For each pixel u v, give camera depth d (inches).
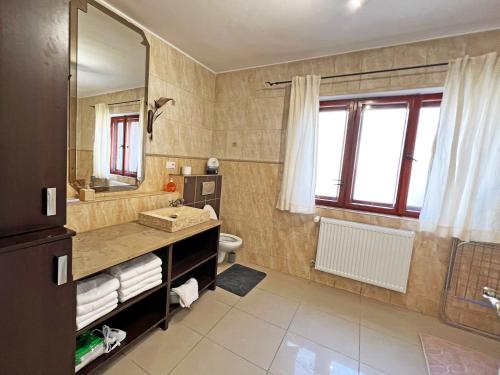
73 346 40.9
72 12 60.0
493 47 68.6
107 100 70.6
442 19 65.7
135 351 58.0
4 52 29.0
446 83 71.1
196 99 105.3
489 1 57.4
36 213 34.5
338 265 90.7
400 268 80.7
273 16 69.0
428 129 82.2
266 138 105.6
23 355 34.4
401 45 79.7
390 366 59.0
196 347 60.6
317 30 75.1
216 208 115.7
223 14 69.5
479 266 73.5
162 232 66.7
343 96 91.0
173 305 71.8
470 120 68.0
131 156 80.0
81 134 65.7
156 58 84.2
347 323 74.5
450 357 62.6
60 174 36.6
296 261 102.7
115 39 70.4
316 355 60.9
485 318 73.9
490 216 67.9
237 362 57.0
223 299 82.6
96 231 64.3
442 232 72.3
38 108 33.0
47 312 36.4
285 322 72.9
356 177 94.3
